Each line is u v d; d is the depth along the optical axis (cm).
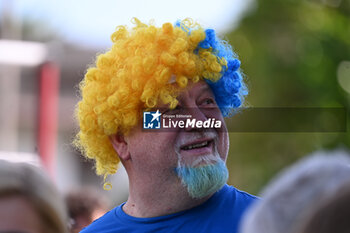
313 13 1042
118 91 276
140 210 281
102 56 288
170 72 271
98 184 1284
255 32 1048
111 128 282
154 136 270
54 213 156
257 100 993
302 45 1014
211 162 270
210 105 282
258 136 912
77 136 335
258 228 146
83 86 330
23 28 1543
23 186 153
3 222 148
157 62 272
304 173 144
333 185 136
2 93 888
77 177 1368
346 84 969
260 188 908
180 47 272
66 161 1369
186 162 268
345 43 995
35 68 881
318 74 980
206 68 281
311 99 966
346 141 879
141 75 273
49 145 849
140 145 274
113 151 308
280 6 1048
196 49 283
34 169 161
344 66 982
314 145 877
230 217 270
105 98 283
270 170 903
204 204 276
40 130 856
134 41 283
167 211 275
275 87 989
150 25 282
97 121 294
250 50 1038
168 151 269
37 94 866
